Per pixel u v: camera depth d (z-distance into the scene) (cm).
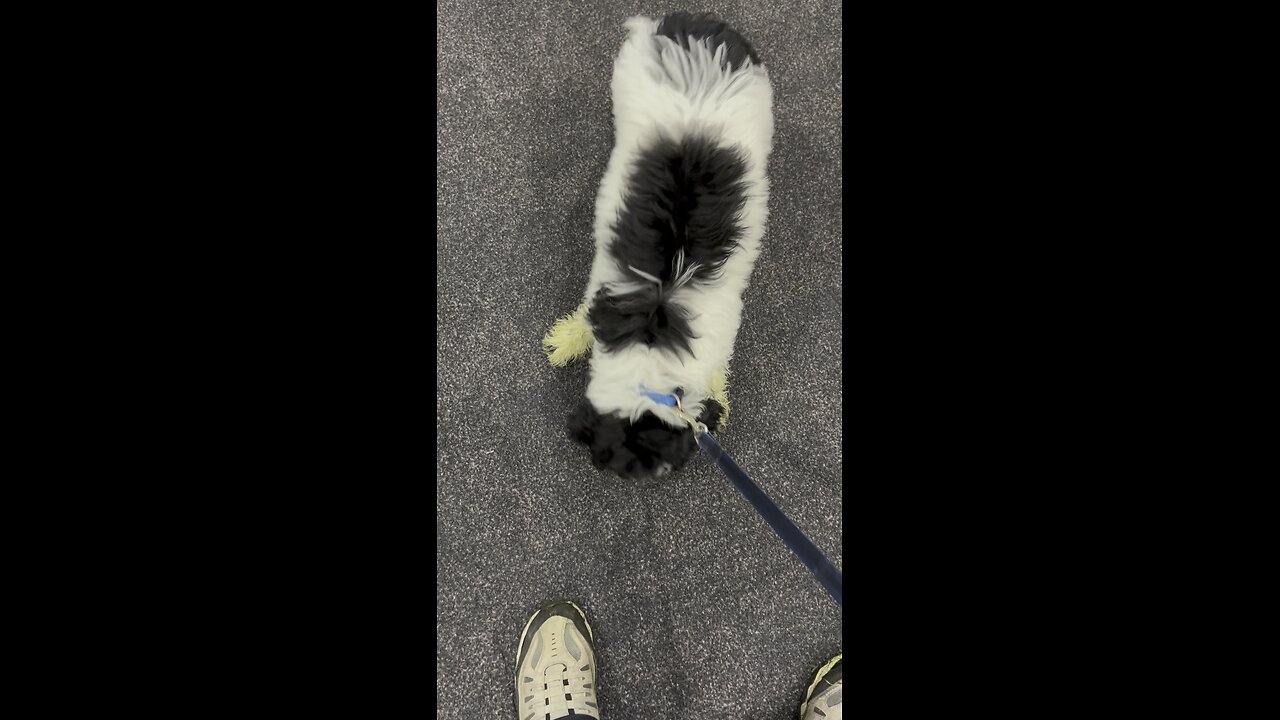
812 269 221
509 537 213
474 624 212
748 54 186
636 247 176
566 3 216
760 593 217
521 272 214
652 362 176
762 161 186
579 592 214
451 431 213
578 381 213
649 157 175
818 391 221
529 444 214
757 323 220
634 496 215
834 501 220
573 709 201
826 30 221
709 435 183
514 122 214
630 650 214
